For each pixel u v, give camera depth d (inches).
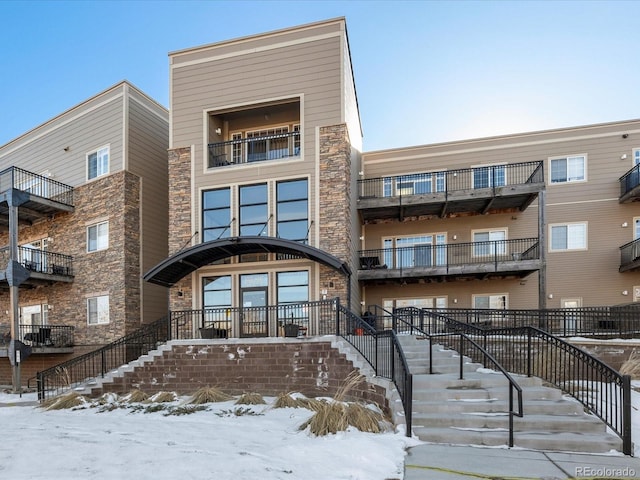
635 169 620.4
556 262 660.7
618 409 262.7
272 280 553.9
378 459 197.9
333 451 205.0
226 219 576.1
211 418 317.4
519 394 236.4
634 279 628.7
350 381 360.2
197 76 603.5
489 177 685.3
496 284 673.6
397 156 724.7
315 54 563.2
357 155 687.1
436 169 706.8
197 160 589.6
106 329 643.5
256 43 585.9
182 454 202.8
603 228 649.6
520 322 528.7
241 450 211.5
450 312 573.6
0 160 844.0
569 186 667.4
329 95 553.9
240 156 637.9
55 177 749.9
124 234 644.7
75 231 708.0
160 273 542.0
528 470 188.4
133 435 254.1
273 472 176.6
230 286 566.9
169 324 502.9
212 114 605.6
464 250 685.9
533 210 674.8
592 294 641.0
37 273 649.0
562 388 299.0
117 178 661.3
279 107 594.9
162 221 721.6
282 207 561.3
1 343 682.2
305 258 544.4
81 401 425.1
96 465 186.9
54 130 760.3
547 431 238.1
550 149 677.9
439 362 358.6
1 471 181.2
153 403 401.4
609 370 235.1
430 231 705.6
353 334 473.7
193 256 539.8
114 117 680.4
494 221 686.5
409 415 238.2
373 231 727.1
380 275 640.4
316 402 343.0
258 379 437.7
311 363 420.5
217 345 457.7
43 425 302.5
